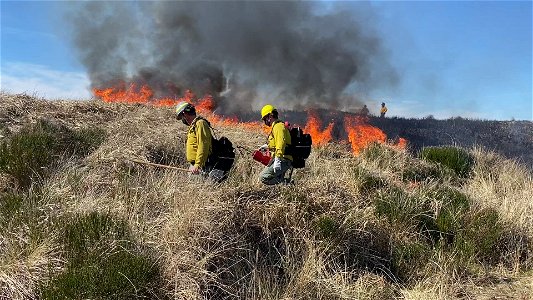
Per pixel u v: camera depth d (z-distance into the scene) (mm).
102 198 5559
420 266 5891
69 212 5074
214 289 4770
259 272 5008
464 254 6133
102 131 8148
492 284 5758
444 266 5836
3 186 5762
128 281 4277
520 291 5516
